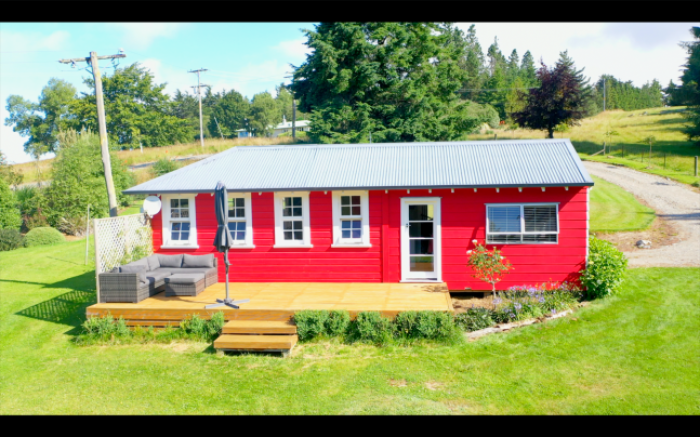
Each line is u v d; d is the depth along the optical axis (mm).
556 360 9773
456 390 8602
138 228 14273
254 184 14102
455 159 14586
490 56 106562
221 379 9320
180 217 14781
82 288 16531
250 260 14484
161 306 11844
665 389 8492
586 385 8711
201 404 8312
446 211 13703
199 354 10594
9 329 12688
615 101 84438
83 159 27984
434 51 34000
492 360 9844
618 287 13375
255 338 10617
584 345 10453
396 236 13945
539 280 13430
